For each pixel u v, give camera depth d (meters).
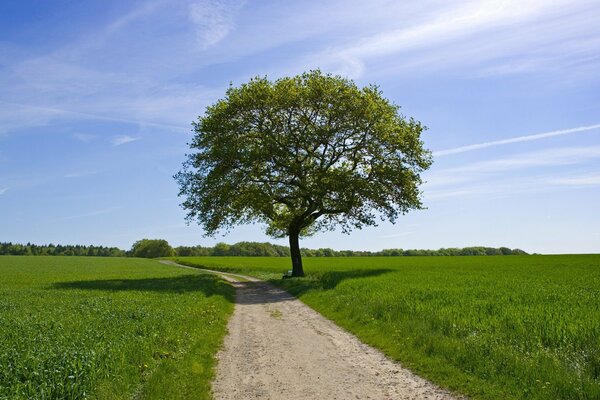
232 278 55.19
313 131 42.25
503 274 40.50
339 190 41.38
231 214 45.00
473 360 11.19
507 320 15.10
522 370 10.09
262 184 43.56
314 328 18.06
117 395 9.01
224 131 41.78
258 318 20.88
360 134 43.53
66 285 36.56
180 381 10.32
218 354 13.66
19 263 98.44
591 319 14.82
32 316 17.31
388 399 9.45
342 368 11.91
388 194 43.94
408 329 15.11
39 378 8.99
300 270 47.03
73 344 11.54
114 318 16.75
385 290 26.05
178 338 14.10
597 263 63.41
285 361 12.73
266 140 40.91
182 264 113.56
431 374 11.02
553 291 24.94
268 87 42.19
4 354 10.33
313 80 42.41
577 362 10.54
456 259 91.12
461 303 19.80
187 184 45.38
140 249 191.25
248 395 9.87
